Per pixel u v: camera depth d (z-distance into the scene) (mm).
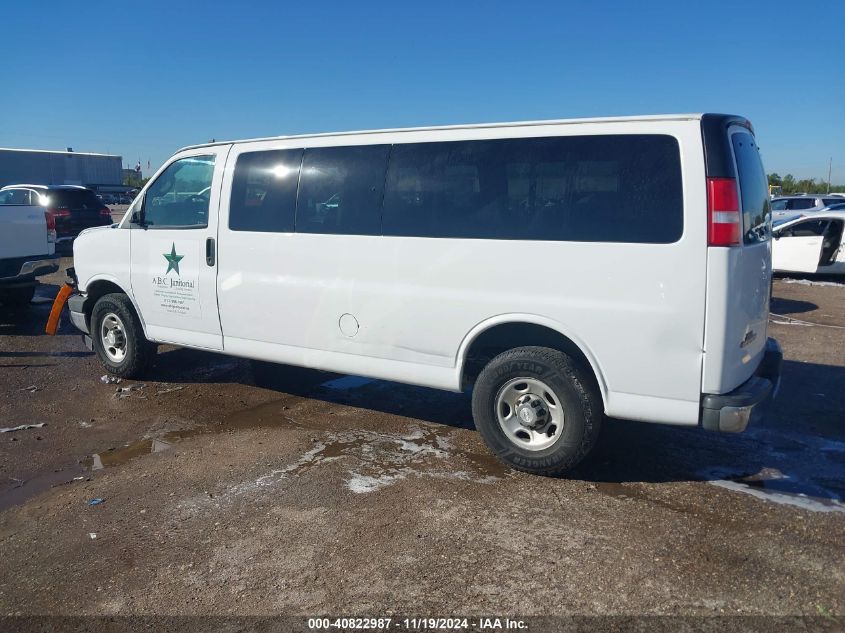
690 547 3537
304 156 5191
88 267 6742
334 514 3955
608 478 4422
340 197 4984
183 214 5953
